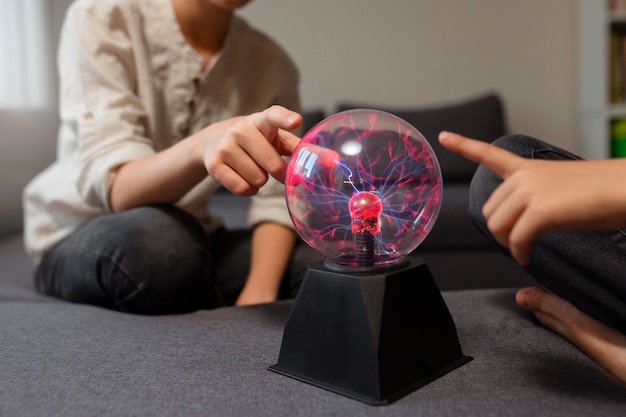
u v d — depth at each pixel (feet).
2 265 4.38
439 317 1.84
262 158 2.09
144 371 1.88
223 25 3.58
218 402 1.63
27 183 6.15
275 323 2.39
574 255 1.86
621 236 1.80
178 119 3.48
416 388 1.67
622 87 7.91
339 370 1.68
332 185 1.83
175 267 2.67
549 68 8.53
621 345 1.76
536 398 1.59
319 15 8.38
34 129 6.36
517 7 8.42
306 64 8.47
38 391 1.73
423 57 8.50
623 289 1.75
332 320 1.71
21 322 2.49
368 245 1.82
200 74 3.46
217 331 2.31
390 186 1.83
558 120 8.58
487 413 1.51
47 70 7.75
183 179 2.61
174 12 3.38
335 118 1.96
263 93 3.85
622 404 1.55
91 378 1.82
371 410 1.54
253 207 3.84
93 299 2.90
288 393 1.68
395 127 1.92
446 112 7.40
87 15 3.17
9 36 6.96
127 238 2.67
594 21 7.80
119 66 3.18
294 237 3.71
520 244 1.40
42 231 3.48
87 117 3.01
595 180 1.38
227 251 3.78
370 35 8.45
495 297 2.68
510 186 1.43
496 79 8.54
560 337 2.09
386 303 1.65
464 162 7.15
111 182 2.82
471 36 8.46
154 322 2.47
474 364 1.86
